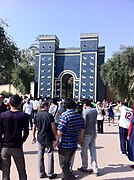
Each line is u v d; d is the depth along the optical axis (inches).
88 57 1785.2
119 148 439.5
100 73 1644.9
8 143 207.6
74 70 1829.5
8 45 1175.6
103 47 1795.0
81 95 1766.7
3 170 213.2
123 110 400.8
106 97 1807.3
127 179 274.4
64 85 1911.9
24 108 613.9
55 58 1866.4
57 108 406.9
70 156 234.7
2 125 208.7
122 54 1407.5
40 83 1843.0
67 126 229.3
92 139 296.4
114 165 330.6
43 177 272.5
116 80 1408.7
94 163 289.6
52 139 275.6
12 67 1231.5
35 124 283.9
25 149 407.5
